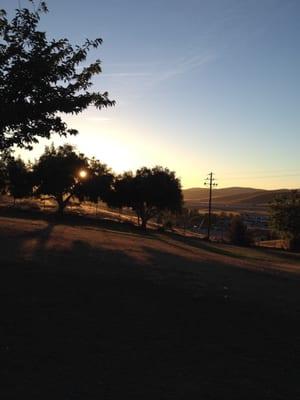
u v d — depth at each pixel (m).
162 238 56.31
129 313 11.39
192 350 9.15
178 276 17.66
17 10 9.48
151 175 77.44
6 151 10.95
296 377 8.07
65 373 7.63
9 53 9.33
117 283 14.73
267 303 13.91
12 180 67.62
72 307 11.50
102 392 6.96
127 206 78.06
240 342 9.84
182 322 10.98
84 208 100.56
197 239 70.12
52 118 9.93
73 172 68.38
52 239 30.38
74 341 9.19
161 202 75.88
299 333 10.79
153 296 13.29
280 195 79.44
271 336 10.41
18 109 9.24
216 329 10.64
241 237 81.19
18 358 8.12
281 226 77.56
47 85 9.60
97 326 10.21
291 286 19.39
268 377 7.99
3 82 9.27
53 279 14.45
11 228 36.34
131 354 8.71
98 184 70.75
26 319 10.28
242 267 27.58
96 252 24.64
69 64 9.88
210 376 7.88
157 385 7.36
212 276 19.27
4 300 11.59
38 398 6.60
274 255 54.75
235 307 12.80
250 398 7.05
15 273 14.88
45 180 67.75
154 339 9.65
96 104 10.15
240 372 8.15
